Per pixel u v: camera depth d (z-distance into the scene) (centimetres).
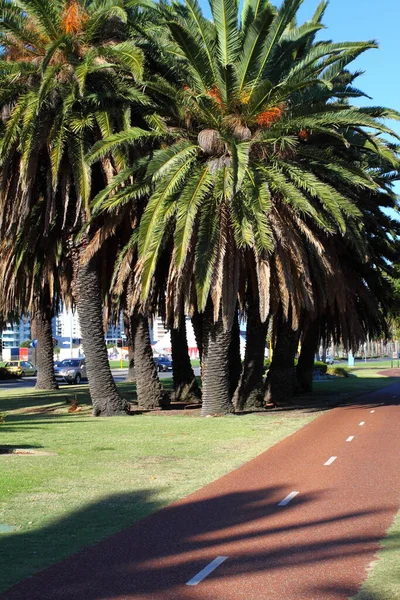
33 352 7806
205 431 1838
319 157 2108
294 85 1972
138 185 2039
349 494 996
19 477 1145
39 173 2253
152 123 2122
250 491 1035
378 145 2223
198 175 1964
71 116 2058
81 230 2078
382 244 2888
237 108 2080
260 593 593
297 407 2692
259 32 1964
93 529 820
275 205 2108
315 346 3616
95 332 2364
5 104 2102
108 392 2372
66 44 2005
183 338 3103
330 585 608
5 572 657
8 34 2084
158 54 2212
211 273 1981
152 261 1947
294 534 782
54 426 1967
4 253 2939
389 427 1872
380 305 3525
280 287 2083
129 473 1195
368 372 6938
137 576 643
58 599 582
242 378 2597
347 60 2344
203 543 753
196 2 2088
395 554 693
